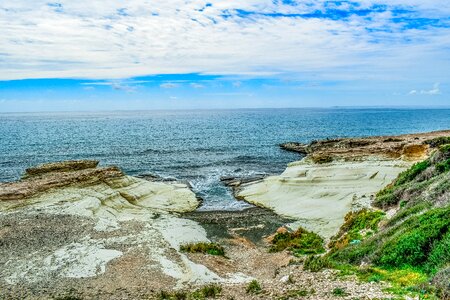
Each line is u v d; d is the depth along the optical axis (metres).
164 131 147.75
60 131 146.75
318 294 14.63
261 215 40.28
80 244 27.11
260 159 75.94
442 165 30.33
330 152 54.59
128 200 42.31
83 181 41.56
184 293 18.27
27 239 27.72
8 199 35.75
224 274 23.02
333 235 31.77
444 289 12.00
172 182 55.06
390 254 17.53
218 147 95.06
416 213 22.97
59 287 19.98
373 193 38.94
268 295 15.95
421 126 171.38
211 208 43.44
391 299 12.23
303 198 43.03
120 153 84.19
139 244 27.61
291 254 27.23
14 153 82.94
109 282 20.73
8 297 18.72
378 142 66.94
